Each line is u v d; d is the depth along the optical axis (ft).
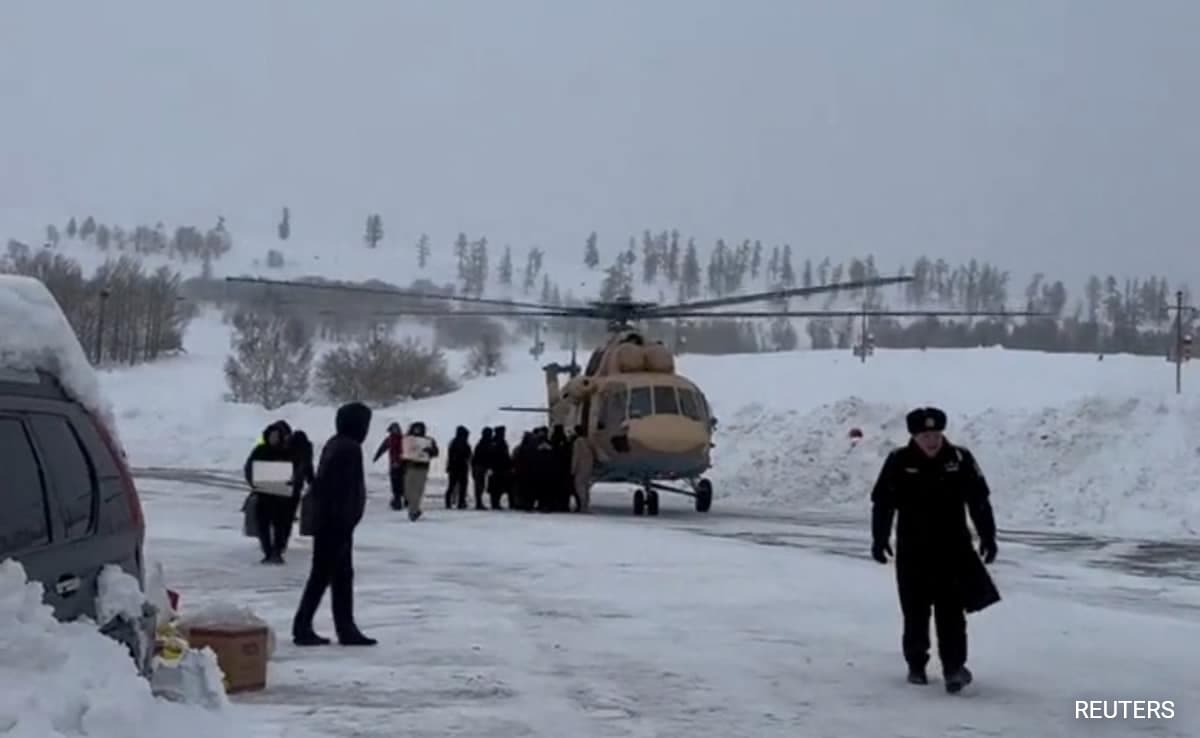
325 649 35.53
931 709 29.19
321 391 207.72
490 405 166.61
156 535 67.56
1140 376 122.11
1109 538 80.23
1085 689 31.40
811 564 57.47
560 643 36.91
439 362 216.54
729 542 69.00
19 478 18.06
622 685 31.27
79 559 18.89
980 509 31.09
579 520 85.46
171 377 211.41
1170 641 38.37
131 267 322.75
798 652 35.99
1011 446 103.81
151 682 21.48
